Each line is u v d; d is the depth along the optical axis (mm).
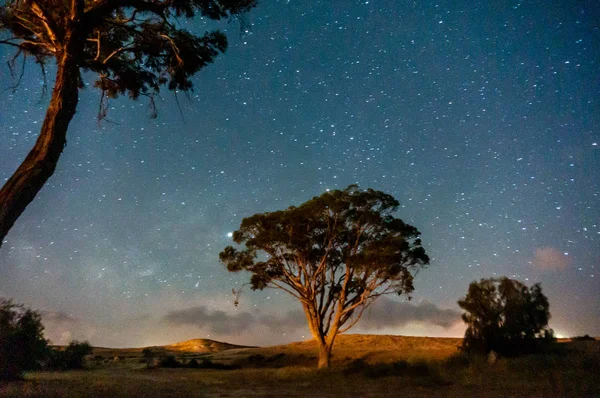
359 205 27672
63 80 10055
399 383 17172
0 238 8211
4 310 17953
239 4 13484
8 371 16656
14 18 11914
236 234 28766
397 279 26641
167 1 12984
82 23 10797
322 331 27969
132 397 12055
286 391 15875
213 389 16766
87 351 34000
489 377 16500
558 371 15734
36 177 8992
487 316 25234
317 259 28828
